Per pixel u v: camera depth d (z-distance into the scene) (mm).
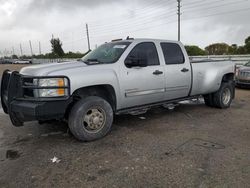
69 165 3453
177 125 5301
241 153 3762
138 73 4902
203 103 7719
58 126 5336
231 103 7824
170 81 5484
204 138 4453
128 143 4246
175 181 2973
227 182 2934
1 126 5418
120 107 4801
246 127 5121
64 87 3963
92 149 4012
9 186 2934
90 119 4320
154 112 6520
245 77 11016
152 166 3367
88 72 4254
